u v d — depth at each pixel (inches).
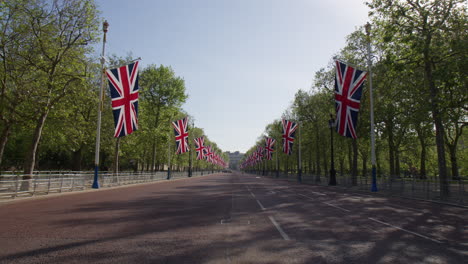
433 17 837.8
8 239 309.1
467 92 875.4
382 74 1289.4
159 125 1943.9
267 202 705.6
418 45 832.9
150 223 410.3
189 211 533.6
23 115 994.1
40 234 334.3
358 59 1439.5
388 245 303.1
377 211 575.5
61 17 942.4
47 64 938.1
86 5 957.2
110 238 319.3
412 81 1246.9
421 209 625.6
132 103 1047.0
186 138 1977.1
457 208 659.4
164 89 1961.1
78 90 1023.6
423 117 1163.3
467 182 716.7
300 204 671.8
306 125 2121.1
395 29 892.6
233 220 442.9
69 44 953.5
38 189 799.7
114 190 1074.7
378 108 1342.3
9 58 880.9
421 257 262.4
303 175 2289.6
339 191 1195.9
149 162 2876.5
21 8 870.4
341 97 1054.4
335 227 398.3
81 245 289.1
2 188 681.6
